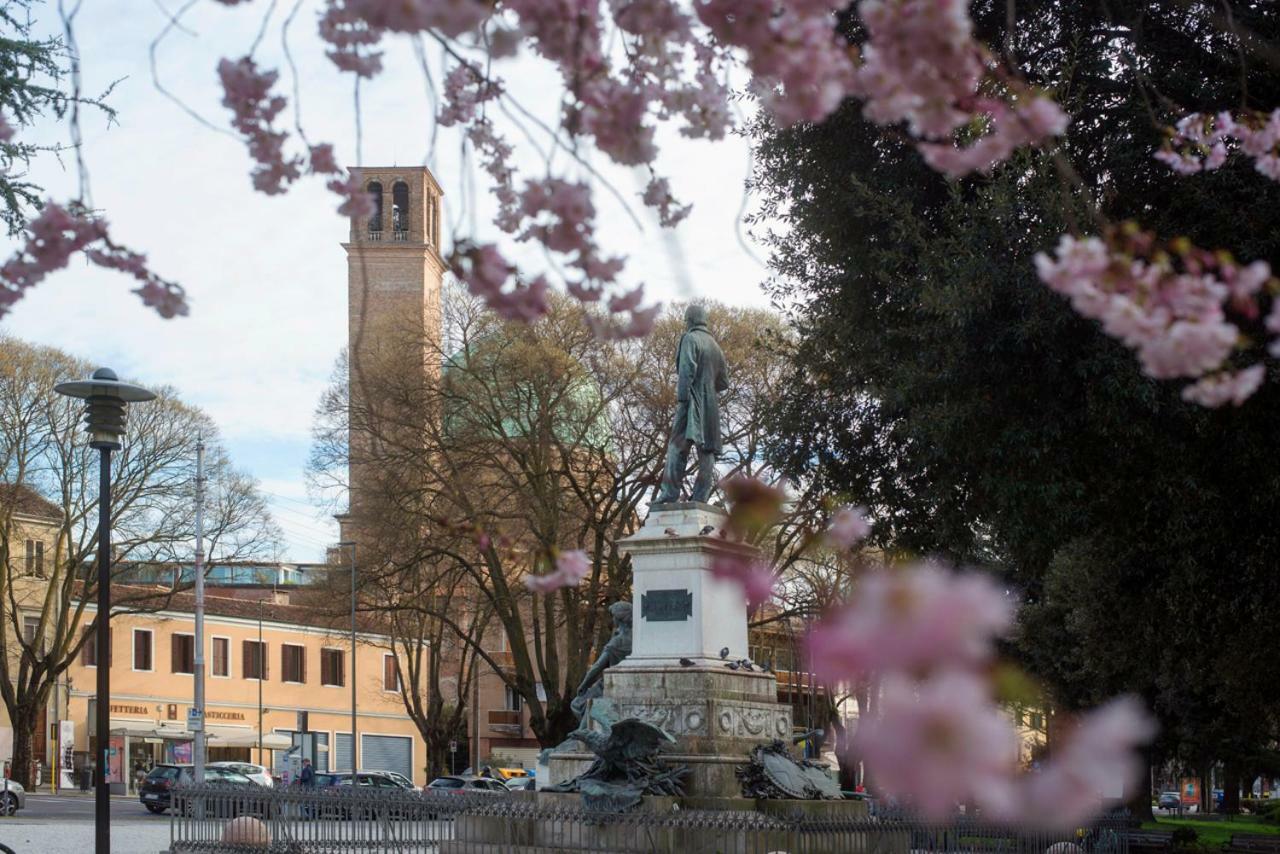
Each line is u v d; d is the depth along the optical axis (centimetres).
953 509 2111
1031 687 219
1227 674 2577
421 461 4438
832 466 2319
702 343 2038
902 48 434
